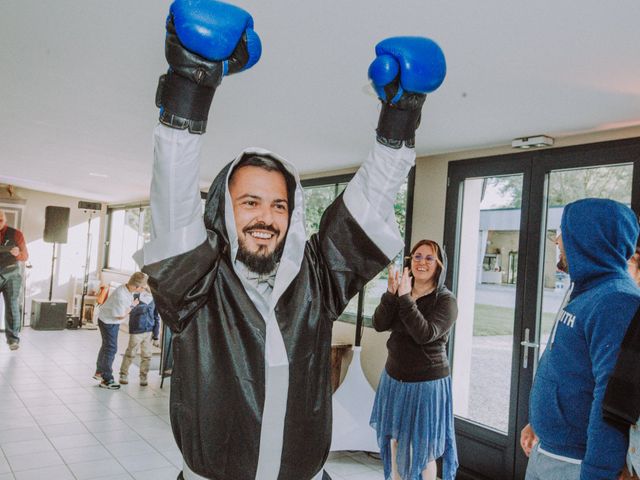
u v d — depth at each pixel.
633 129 2.77
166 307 0.93
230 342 0.95
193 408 0.94
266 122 3.29
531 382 3.13
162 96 0.85
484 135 3.12
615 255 1.45
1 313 8.06
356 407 3.75
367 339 4.30
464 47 1.90
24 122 3.80
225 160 4.62
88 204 8.78
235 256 0.98
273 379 0.95
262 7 1.74
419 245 2.83
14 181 7.88
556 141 3.10
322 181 5.00
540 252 3.14
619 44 1.79
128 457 3.60
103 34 2.10
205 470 0.94
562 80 2.16
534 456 1.54
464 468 3.43
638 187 2.74
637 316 1.27
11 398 4.79
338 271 1.05
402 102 0.95
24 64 2.55
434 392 2.65
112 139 4.16
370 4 1.65
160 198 0.87
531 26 1.70
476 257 3.56
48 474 3.26
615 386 1.24
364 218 1.02
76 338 7.94
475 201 3.61
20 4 1.90
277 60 2.21
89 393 5.08
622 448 1.23
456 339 3.62
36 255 9.12
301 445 0.97
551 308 3.11
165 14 1.86
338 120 3.10
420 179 3.93
